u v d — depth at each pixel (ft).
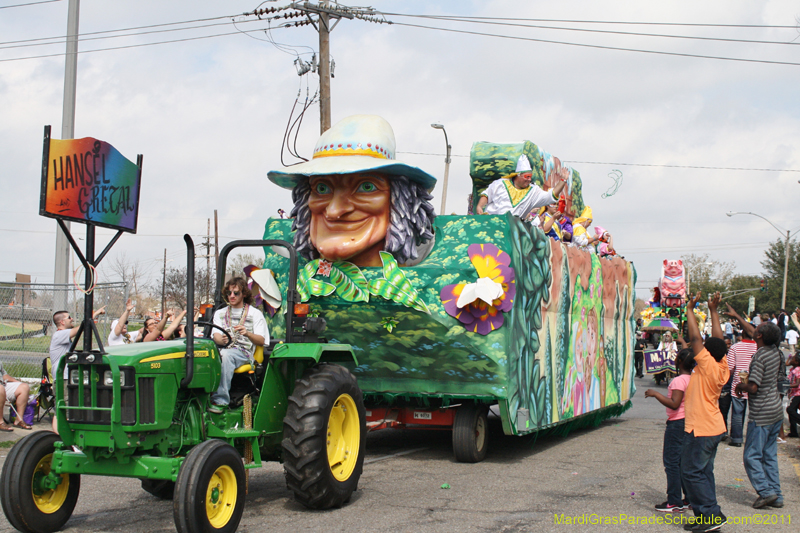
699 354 18.20
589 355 36.17
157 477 16.49
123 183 17.56
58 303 43.60
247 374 20.29
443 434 36.81
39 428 33.14
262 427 19.97
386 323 26.25
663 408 52.80
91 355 16.30
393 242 25.53
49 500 17.72
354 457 21.07
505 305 25.96
